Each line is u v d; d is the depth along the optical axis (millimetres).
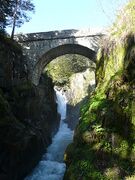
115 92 14172
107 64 17109
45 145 26234
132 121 13148
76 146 14023
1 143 17547
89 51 28078
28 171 20953
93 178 12305
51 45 28016
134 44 14836
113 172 12164
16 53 24453
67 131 36281
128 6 16703
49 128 30500
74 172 12938
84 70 44406
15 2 26453
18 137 18625
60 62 47094
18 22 27078
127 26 15844
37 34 28141
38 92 27094
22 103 22344
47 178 20672
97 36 27547
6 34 25531
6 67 22094
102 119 13711
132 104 13359
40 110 27438
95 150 13055
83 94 36406
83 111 15703
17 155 18859
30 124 22938
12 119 18438
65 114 42219
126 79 14133
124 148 12734
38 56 27969
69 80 44625
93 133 13523
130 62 14391
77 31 27906
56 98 40469
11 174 18438
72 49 28609
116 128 13273
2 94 19859
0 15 25016
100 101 14570
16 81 23281
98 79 18141
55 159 25406
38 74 28750
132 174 11961
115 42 16578
